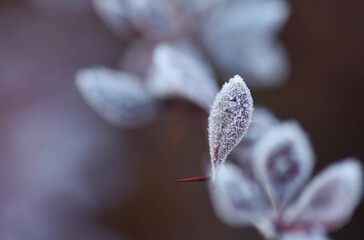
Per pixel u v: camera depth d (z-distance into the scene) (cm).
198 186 60
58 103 61
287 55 56
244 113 18
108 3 30
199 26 30
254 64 32
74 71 60
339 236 54
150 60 30
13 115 60
